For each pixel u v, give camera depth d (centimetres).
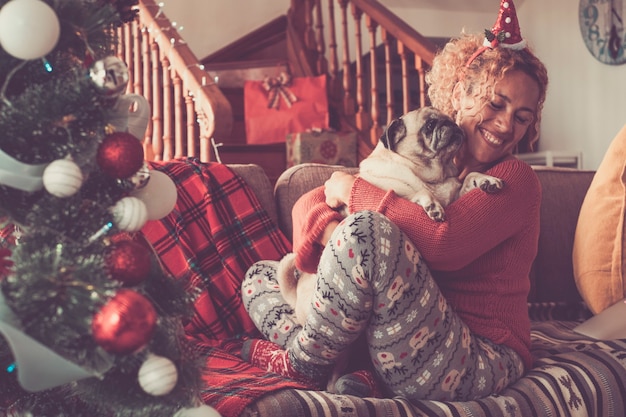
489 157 154
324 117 466
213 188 207
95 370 93
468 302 152
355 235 130
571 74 629
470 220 143
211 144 336
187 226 199
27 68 100
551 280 224
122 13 120
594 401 145
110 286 90
